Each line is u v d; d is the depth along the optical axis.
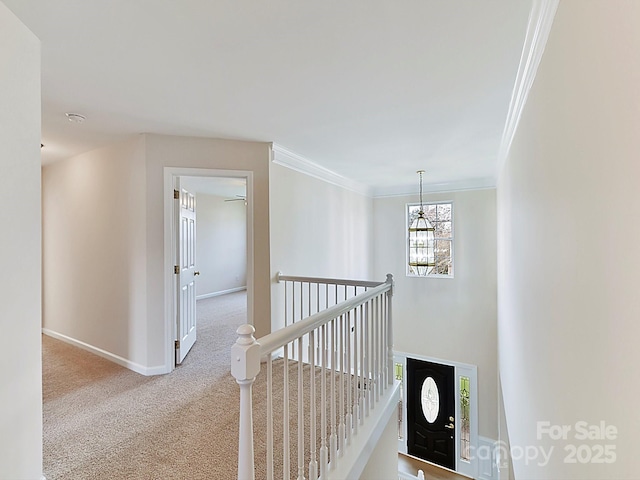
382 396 2.53
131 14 1.43
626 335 0.76
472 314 5.25
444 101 2.35
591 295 0.97
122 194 3.19
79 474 1.68
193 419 2.21
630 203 0.74
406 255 5.88
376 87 2.14
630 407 0.75
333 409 1.69
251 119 2.68
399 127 2.87
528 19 1.48
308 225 4.13
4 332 1.30
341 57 1.79
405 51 1.74
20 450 1.37
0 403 1.27
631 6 0.72
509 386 3.10
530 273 1.90
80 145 3.31
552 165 1.36
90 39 1.61
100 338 3.44
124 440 1.98
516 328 2.56
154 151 3.01
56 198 3.99
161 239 3.03
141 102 2.35
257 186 3.30
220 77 2.00
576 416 1.12
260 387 2.69
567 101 1.15
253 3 1.36
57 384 2.76
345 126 2.85
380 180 5.32
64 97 2.27
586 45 0.97
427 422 5.58
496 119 2.68
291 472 1.72
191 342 3.66
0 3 1.30
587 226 1.00
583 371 1.05
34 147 1.47
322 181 4.51
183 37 1.60
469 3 1.38
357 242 5.56
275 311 3.41
